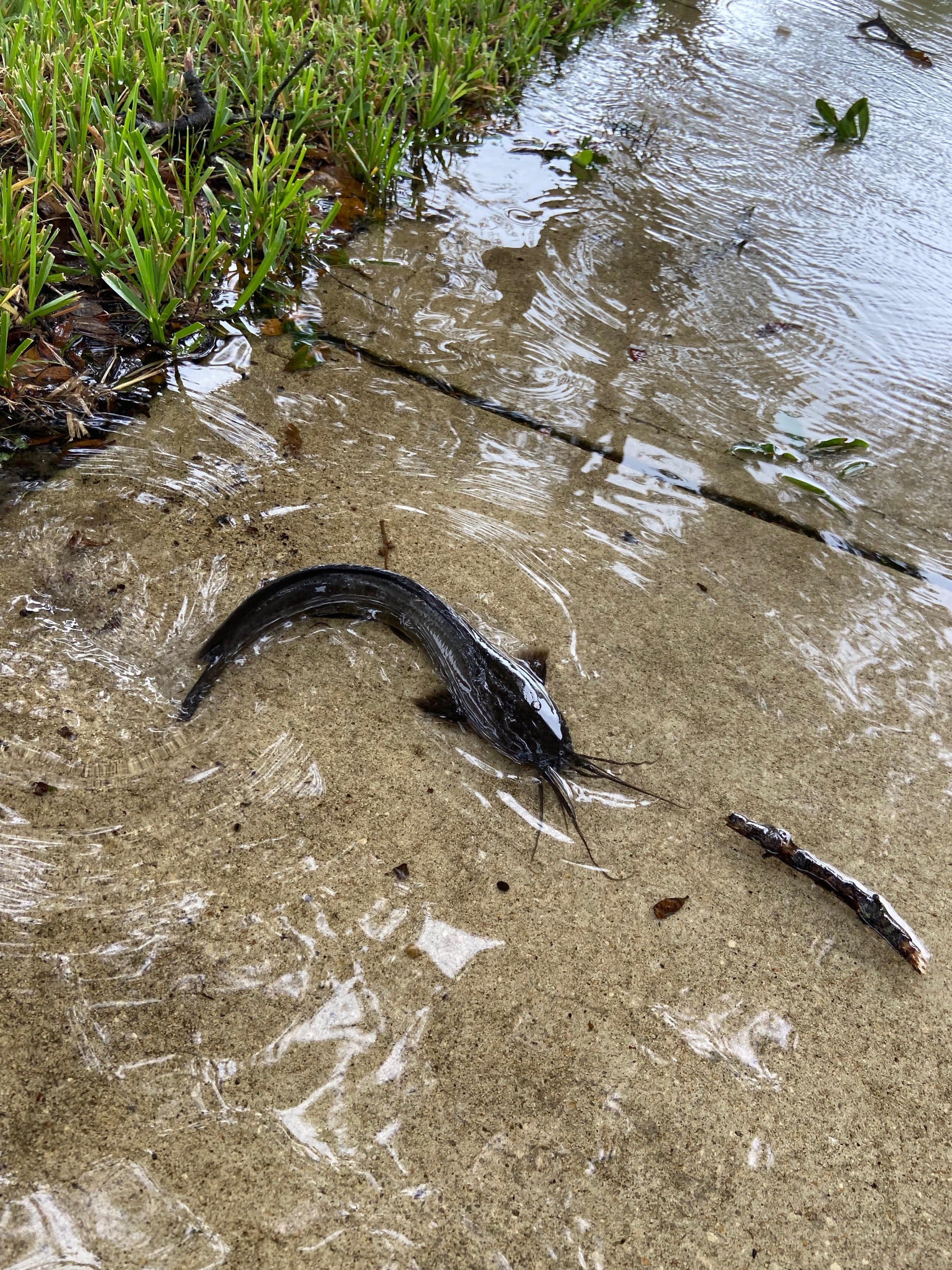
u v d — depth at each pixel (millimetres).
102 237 1099
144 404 1013
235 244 1219
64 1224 546
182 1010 629
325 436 1019
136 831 702
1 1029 606
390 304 1219
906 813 797
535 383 1141
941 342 1297
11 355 968
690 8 2301
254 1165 578
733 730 831
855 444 1107
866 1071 664
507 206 1445
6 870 670
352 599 835
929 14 2443
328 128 1405
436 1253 561
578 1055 645
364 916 685
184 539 888
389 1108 607
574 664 854
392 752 774
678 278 1352
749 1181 610
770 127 1801
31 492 902
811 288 1366
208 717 772
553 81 1842
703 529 1000
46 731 743
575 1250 572
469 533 947
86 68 1190
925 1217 611
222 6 1420
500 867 724
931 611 955
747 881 746
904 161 1739
